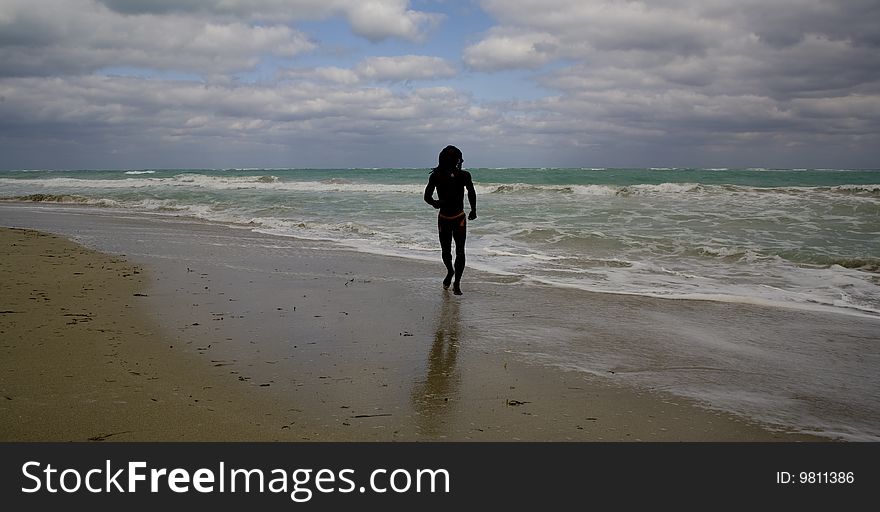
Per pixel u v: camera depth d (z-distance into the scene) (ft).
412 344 17.93
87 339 17.34
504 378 14.99
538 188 86.94
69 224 53.16
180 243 40.70
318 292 25.49
